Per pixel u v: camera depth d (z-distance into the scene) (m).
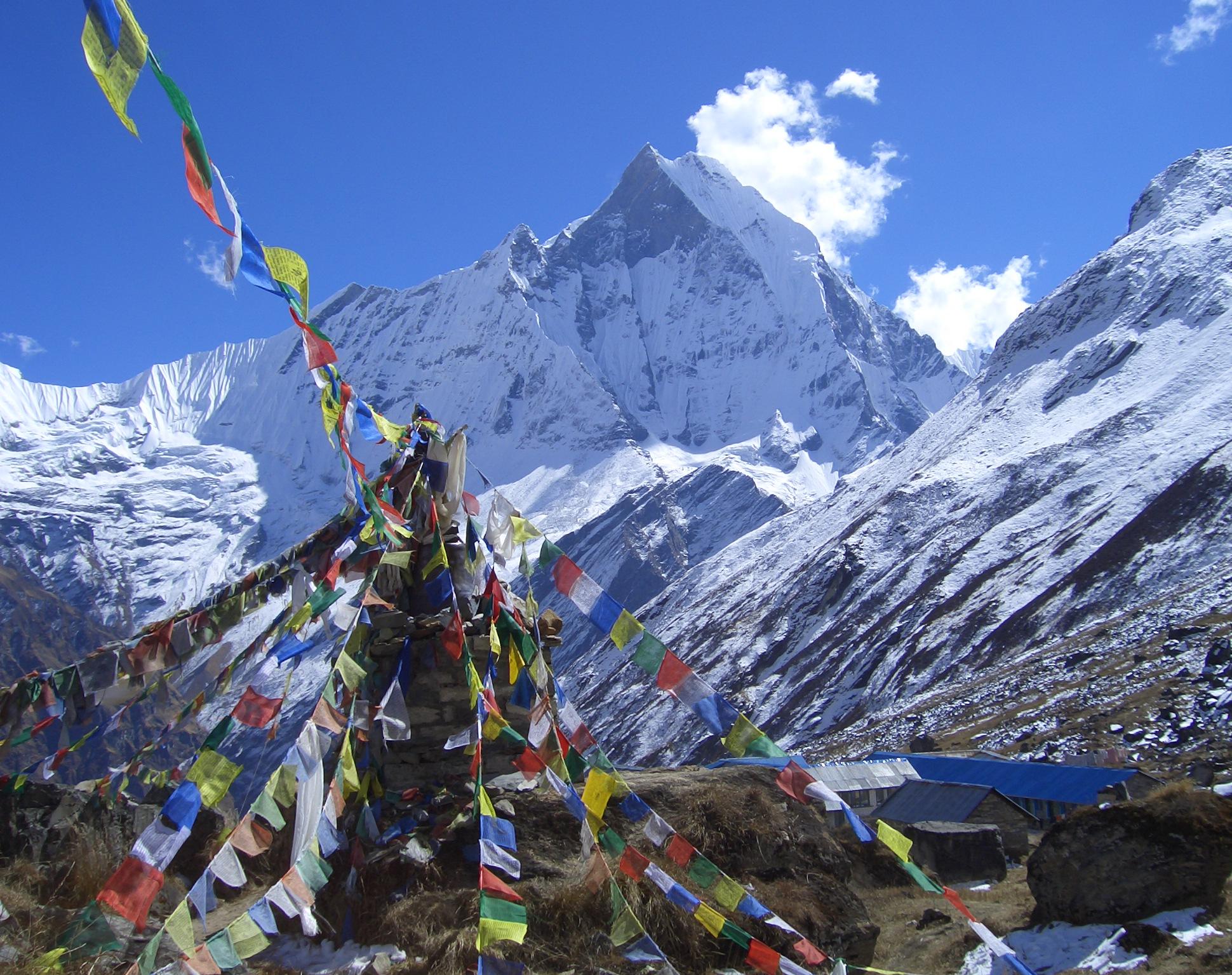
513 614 13.73
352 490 11.45
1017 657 108.88
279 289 9.62
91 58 7.81
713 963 11.89
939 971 13.82
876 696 121.44
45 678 12.31
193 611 13.04
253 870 13.81
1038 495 155.50
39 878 12.70
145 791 15.73
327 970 11.44
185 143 8.41
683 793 14.34
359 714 12.91
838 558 166.00
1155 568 114.31
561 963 11.38
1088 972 12.55
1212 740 59.19
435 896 12.20
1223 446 134.12
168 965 10.37
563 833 13.34
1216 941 12.59
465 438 14.83
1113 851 13.80
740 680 147.25
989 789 37.19
